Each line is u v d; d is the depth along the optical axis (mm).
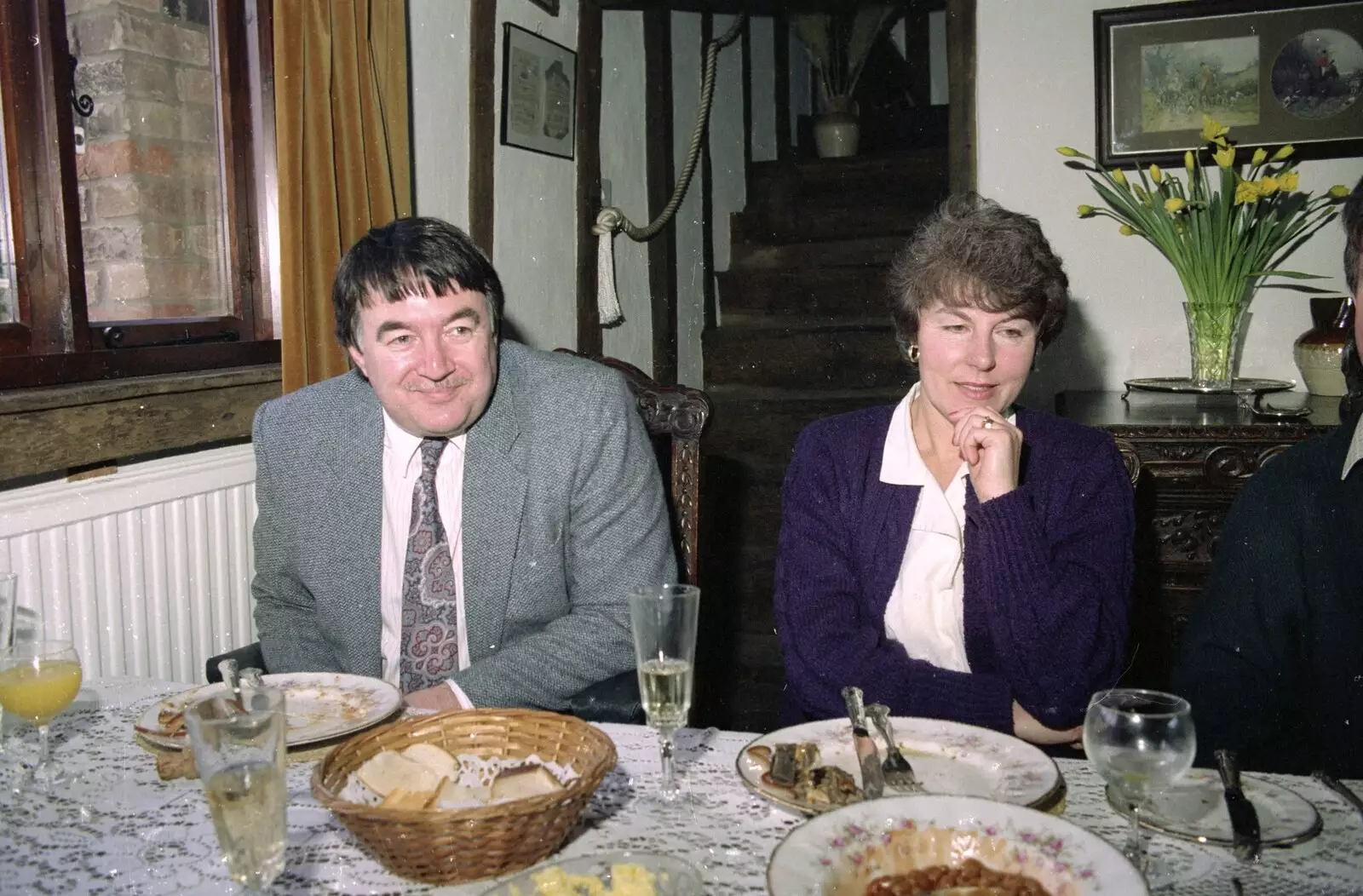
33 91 1994
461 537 1578
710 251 4863
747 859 880
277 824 803
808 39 5371
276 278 2506
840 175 4859
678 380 4586
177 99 2338
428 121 2990
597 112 3893
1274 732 1305
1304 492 1298
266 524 1655
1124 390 3172
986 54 3195
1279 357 3084
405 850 827
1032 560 1322
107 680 1401
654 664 977
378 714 1167
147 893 852
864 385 4289
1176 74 3049
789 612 1483
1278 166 3018
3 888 863
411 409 1507
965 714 1304
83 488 1940
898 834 820
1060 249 3193
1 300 1970
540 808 825
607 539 1589
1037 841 805
